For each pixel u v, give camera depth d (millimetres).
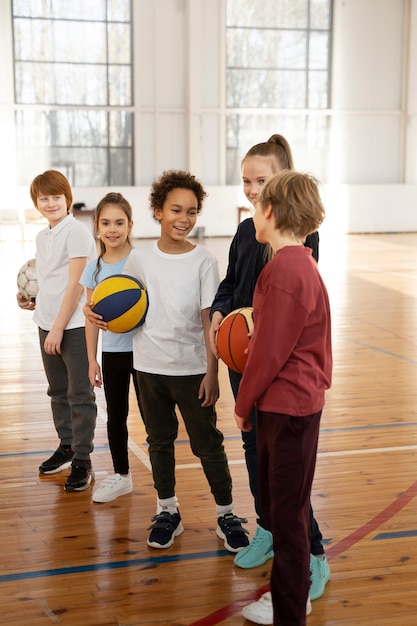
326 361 2080
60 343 3209
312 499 3127
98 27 14227
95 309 2705
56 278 3277
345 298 8391
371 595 2383
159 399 2707
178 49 14602
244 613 2238
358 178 15875
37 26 14000
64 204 3266
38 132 14258
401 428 4082
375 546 2715
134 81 14469
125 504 3080
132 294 2676
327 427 4094
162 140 14797
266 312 1959
